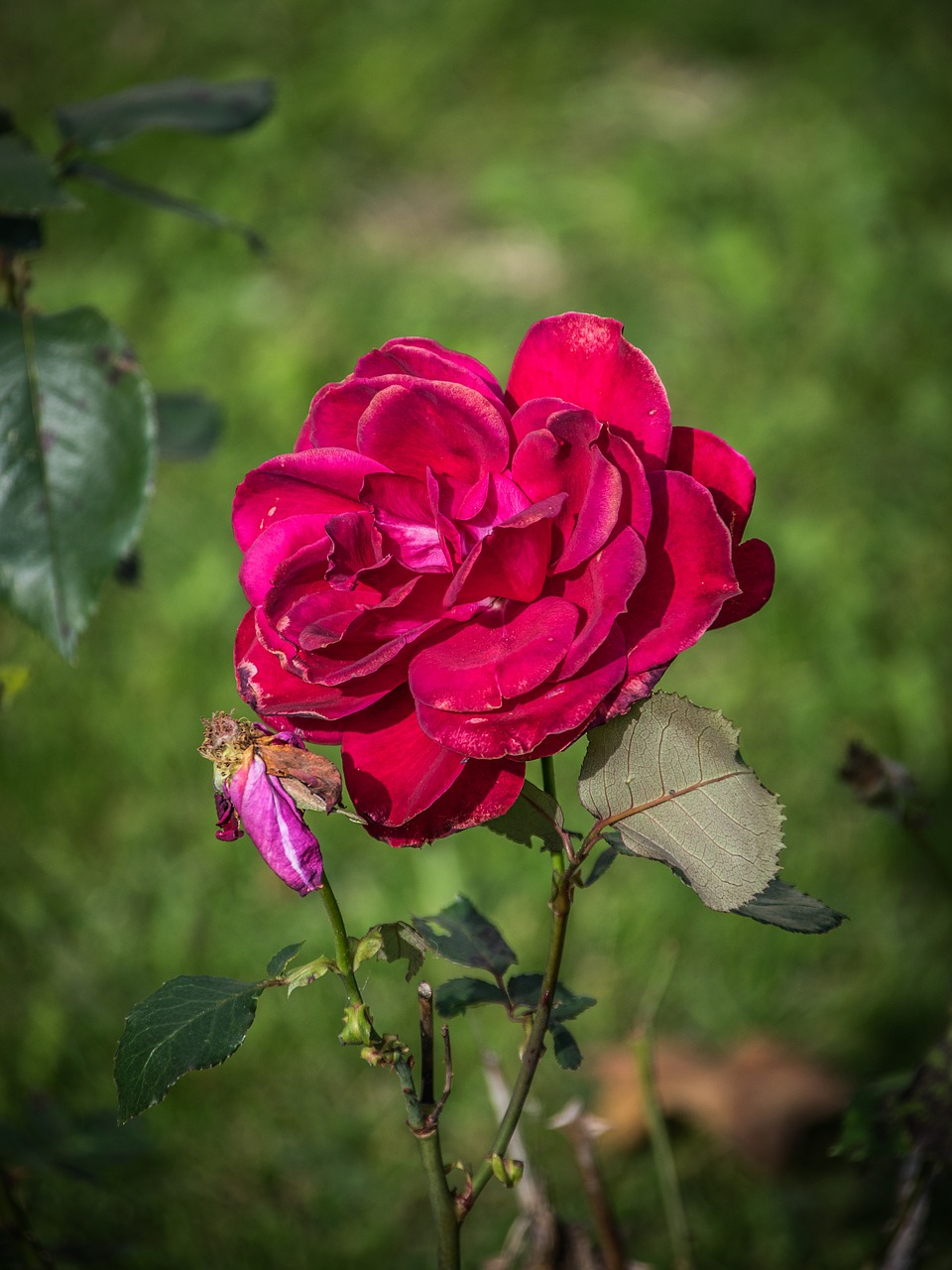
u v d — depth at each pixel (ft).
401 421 1.30
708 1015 2.99
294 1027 2.96
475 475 1.32
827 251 5.24
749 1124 2.71
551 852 1.37
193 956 3.14
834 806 3.35
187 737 3.58
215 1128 2.82
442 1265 1.36
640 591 1.26
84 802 3.48
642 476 1.22
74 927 3.22
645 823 1.30
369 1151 2.78
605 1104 2.77
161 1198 2.70
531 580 1.25
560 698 1.22
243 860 3.31
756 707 3.59
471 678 1.23
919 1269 1.76
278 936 3.14
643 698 1.27
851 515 4.14
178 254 5.26
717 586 1.24
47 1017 3.01
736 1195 2.69
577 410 1.22
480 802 1.27
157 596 3.94
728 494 1.32
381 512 1.32
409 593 1.26
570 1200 2.66
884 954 3.07
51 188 1.71
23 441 1.65
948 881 1.87
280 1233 2.65
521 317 4.94
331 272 5.21
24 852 3.38
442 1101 1.33
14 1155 1.99
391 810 1.26
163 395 2.27
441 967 3.02
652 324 4.91
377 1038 1.31
